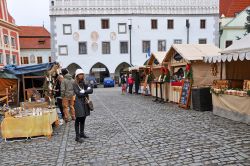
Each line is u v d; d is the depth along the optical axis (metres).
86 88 7.19
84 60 37.53
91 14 37.22
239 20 39.09
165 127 8.41
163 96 16.25
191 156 5.56
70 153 6.23
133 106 14.07
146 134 7.62
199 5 38.53
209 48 13.97
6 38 36.28
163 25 38.41
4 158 6.11
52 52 37.06
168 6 38.25
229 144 6.22
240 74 10.99
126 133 7.86
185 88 12.62
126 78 26.09
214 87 10.19
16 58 39.34
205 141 6.57
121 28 37.91
